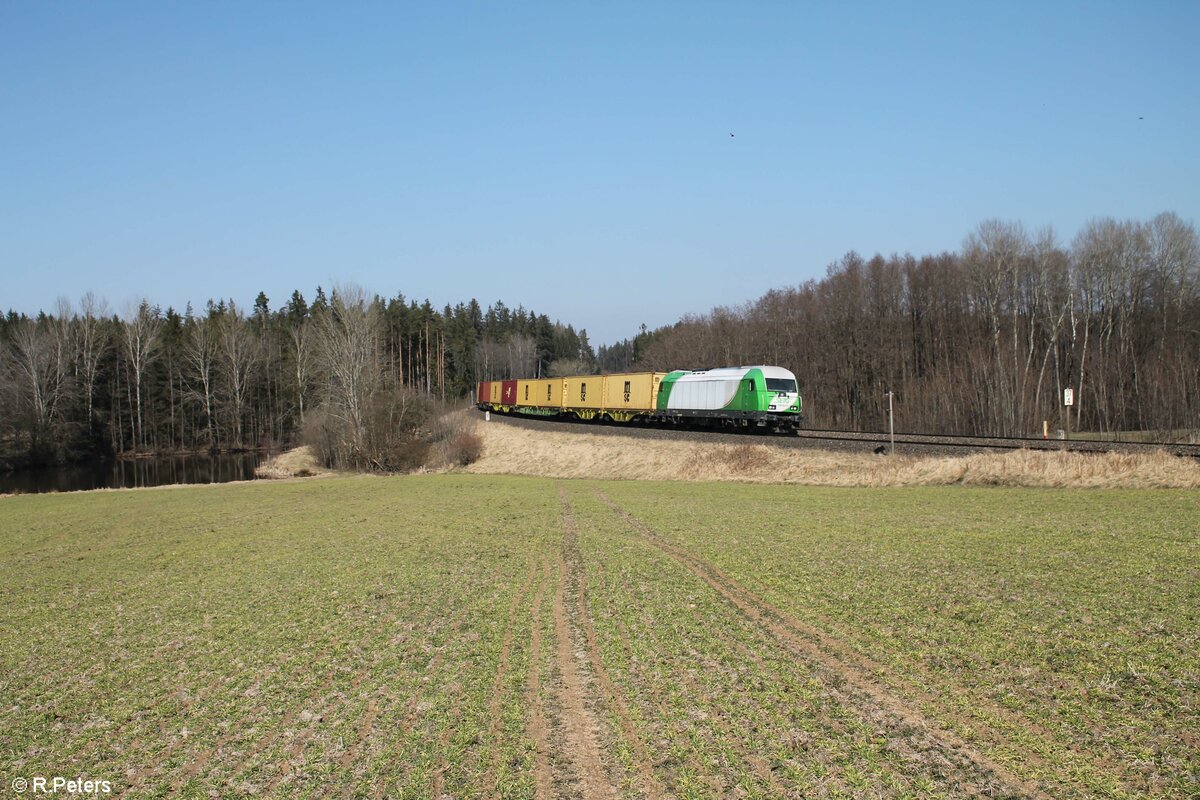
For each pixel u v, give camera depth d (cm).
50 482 6147
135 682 1116
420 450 6012
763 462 3862
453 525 2630
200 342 8806
